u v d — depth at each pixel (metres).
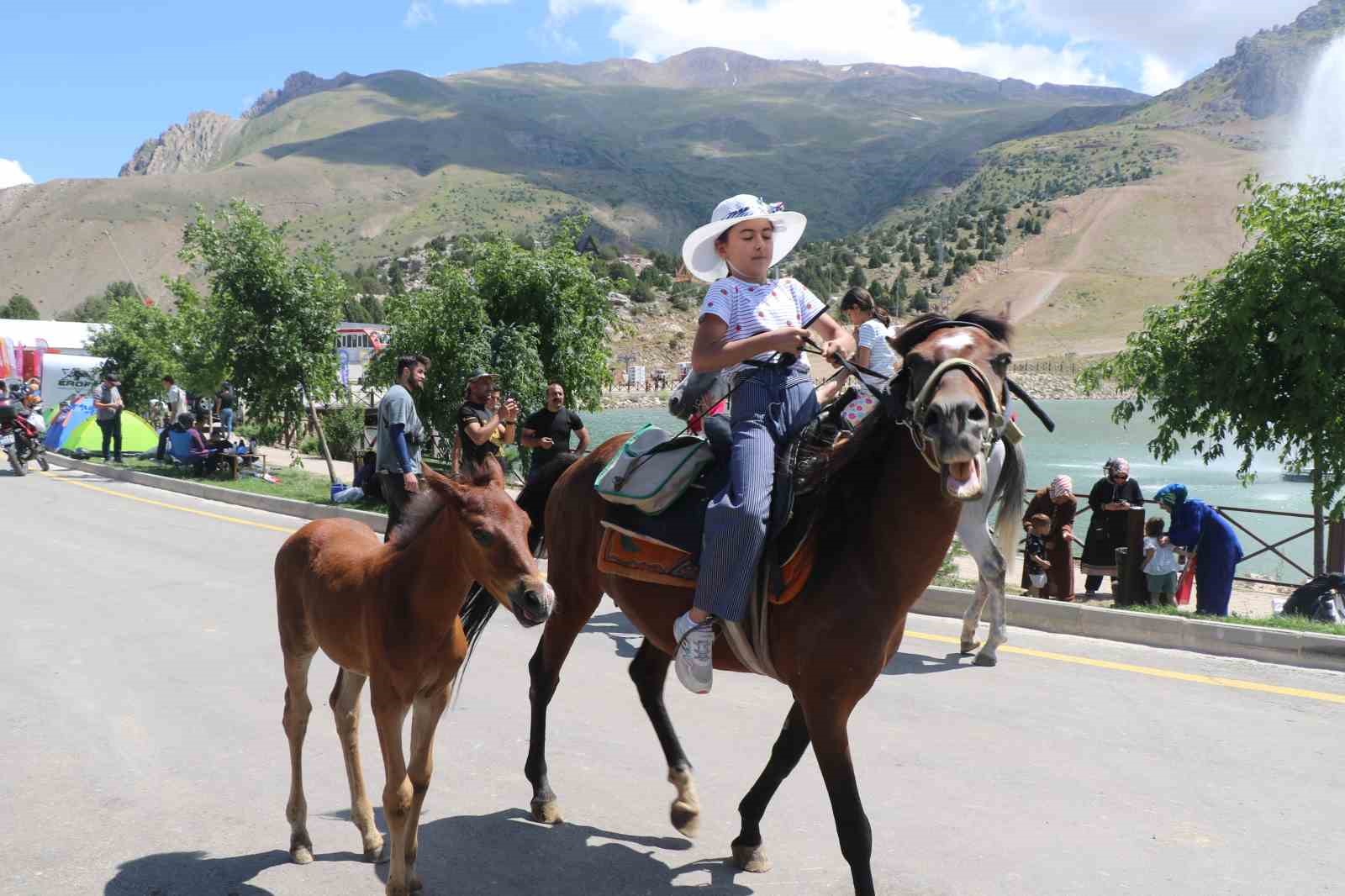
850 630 3.88
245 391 20.86
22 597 9.88
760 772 5.62
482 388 9.13
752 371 4.29
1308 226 11.37
